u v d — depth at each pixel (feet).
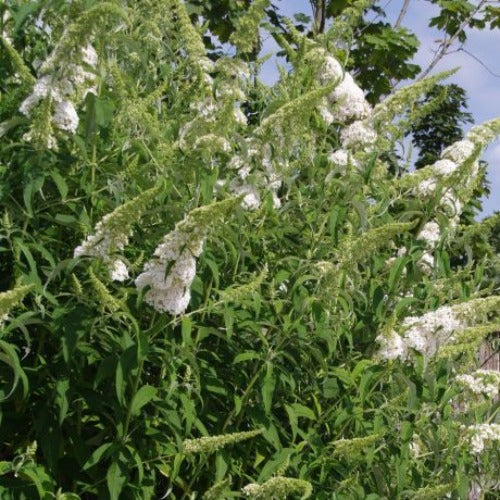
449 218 16.80
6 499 11.05
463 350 14.80
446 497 16.78
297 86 16.49
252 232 14.83
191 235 10.71
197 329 13.33
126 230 10.64
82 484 12.01
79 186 12.92
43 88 11.65
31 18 13.24
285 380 13.42
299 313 14.06
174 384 11.84
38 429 11.58
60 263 10.82
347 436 15.14
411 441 16.21
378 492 14.96
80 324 11.14
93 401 11.72
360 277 15.70
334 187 15.70
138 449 12.19
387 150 16.78
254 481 12.90
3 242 12.48
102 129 12.78
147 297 11.27
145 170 13.80
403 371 15.23
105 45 14.17
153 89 17.03
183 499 12.76
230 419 13.37
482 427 16.38
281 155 14.71
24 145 11.85
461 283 16.53
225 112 13.26
